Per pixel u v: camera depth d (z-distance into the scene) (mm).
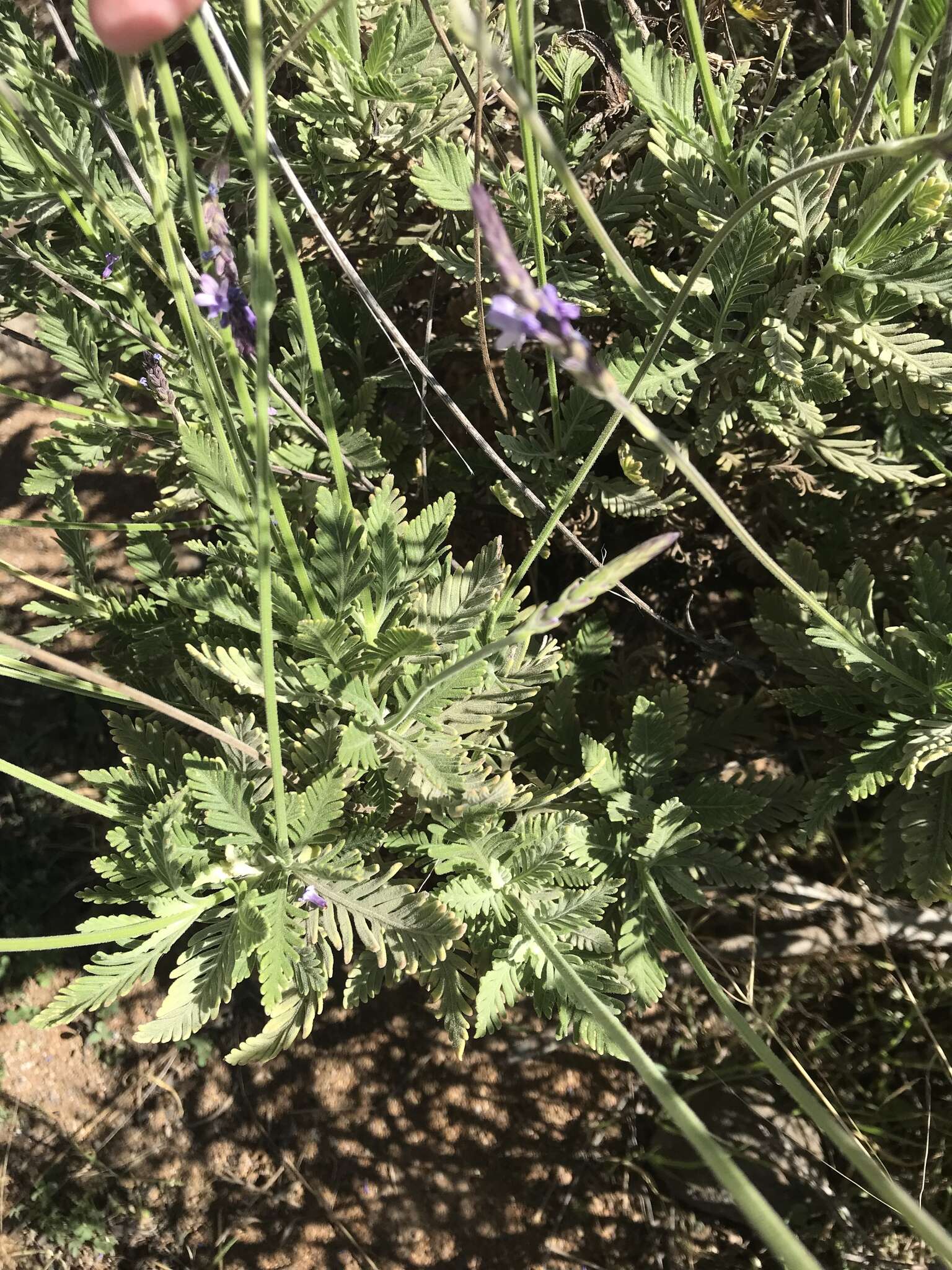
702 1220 591
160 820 351
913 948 577
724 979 590
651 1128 617
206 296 241
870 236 339
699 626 579
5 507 680
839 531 517
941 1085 567
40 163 319
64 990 348
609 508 426
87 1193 608
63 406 387
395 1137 619
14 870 643
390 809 391
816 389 366
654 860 407
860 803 601
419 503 529
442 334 542
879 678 389
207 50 201
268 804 360
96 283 405
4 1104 617
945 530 502
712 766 469
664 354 383
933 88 289
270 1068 630
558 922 383
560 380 495
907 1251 540
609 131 444
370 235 489
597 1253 594
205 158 420
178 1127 622
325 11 225
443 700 349
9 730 665
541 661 377
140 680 444
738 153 365
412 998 636
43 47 397
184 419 415
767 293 381
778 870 580
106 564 669
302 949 357
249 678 350
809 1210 557
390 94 375
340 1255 600
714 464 486
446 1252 599
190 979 358
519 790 409
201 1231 606
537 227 317
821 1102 529
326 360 505
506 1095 625
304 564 354
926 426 467
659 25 438
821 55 465
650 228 445
